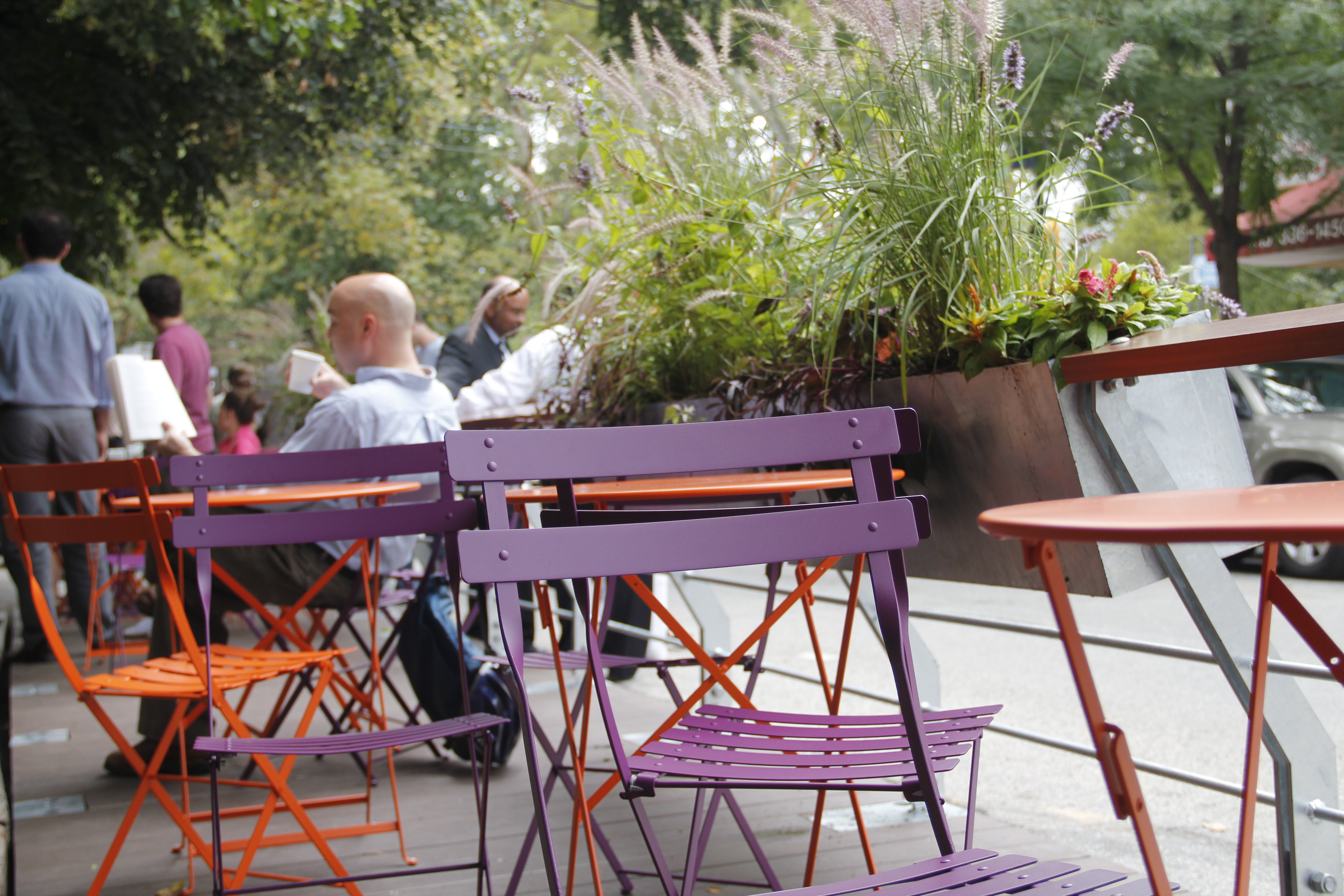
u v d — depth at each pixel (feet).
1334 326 5.58
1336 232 31.27
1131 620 20.81
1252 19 26.63
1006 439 7.89
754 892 7.92
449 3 32.12
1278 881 8.47
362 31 31.45
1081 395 7.43
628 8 27.07
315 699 7.82
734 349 11.47
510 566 4.45
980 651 18.61
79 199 30.42
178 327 21.62
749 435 5.05
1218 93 27.76
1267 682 6.14
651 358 12.52
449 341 19.52
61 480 7.72
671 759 5.21
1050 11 21.45
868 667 17.54
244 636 19.81
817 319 9.83
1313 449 24.63
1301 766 6.13
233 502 9.65
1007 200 8.40
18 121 27.84
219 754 6.40
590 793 10.74
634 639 15.44
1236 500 3.16
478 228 53.26
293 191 37.88
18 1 28.53
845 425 5.14
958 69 8.52
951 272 8.18
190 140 33.09
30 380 17.74
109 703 15.48
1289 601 3.92
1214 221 31.68
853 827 9.37
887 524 4.94
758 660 7.59
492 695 11.18
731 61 10.93
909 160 8.51
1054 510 3.22
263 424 36.91
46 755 12.76
